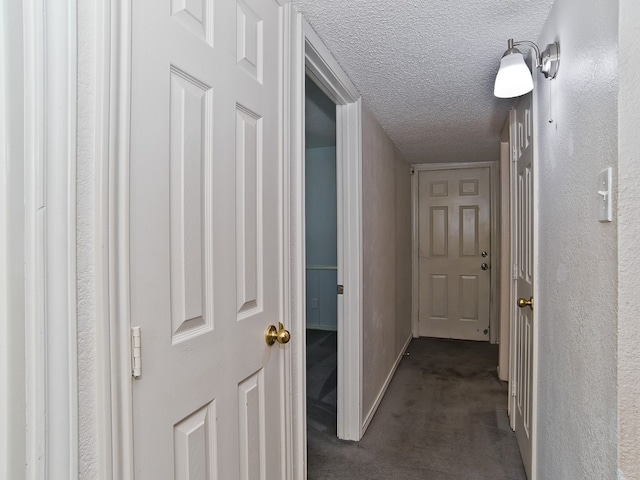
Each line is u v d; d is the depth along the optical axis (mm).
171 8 807
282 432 1311
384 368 2943
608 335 879
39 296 567
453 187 4379
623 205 815
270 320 1233
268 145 1217
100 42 643
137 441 724
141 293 734
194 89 882
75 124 610
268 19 1211
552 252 1424
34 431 564
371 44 1648
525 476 1895
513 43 1446
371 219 2549
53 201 581
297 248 1440
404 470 1946
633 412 813
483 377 3215
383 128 2936
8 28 537
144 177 741
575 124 1140
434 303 4492
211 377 947
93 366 643
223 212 994
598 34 946
